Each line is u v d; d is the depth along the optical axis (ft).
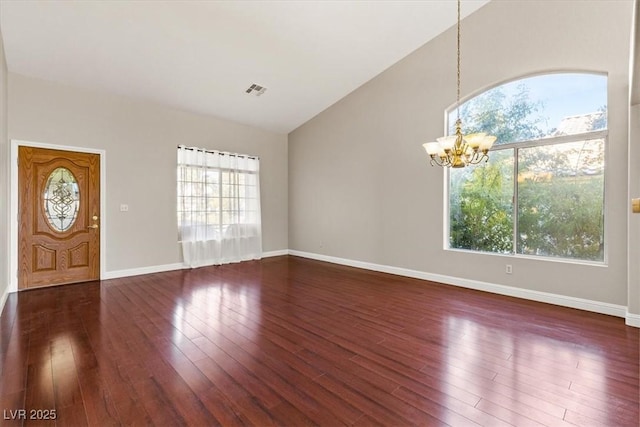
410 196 16.03
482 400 6.09
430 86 15.05
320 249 21.09
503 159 13.28
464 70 13.87
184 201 17.98
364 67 16.40
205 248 18.92
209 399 6.13
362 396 6.23
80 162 14.80
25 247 13.51
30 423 5.44
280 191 23.22
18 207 13.28
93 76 14.10
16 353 7.96
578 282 11.19
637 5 4.90
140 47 12.65
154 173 17.02
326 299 12.56
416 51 15.51
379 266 17.60
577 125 11.46
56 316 10.57
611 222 10.52
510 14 12.53
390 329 9.56
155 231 17.12
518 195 12.88
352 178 18.90
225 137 20.04
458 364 7.45
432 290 13.76
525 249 12.73
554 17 11.53
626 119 10.19
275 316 10.68
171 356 7.83
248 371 7.15
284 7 11.76
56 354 7.91
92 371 7.13
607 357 7.73
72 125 14.48
